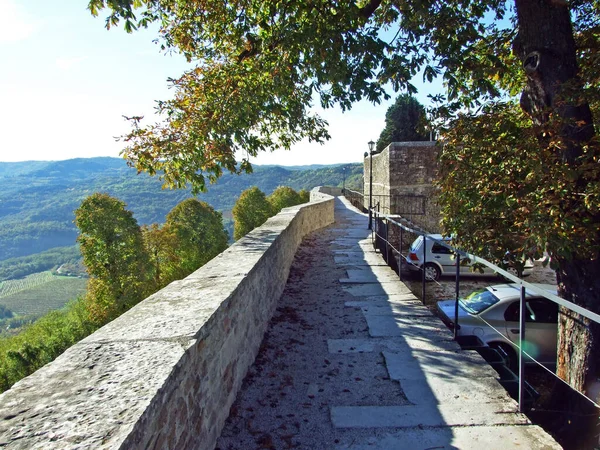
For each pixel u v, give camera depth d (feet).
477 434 10.14
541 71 16.07
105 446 4.62
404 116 109.91
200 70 25.22
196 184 24.94
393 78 19.88
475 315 21.01
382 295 22.99
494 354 17.60
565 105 15.56
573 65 16.17
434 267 38.99
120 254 54.95
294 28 19.79
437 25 19.52
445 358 14.70
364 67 20.89
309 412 11.27
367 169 92.58
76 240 54.49
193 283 12.53
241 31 24.35
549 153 14.97
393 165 64.34
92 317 56.65
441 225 21.63
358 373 13.67
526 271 40.68
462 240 19.47
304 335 17.21
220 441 9.66
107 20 20.17
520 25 16.97
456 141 19.07
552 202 14.44
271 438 9.99
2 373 55.72
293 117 29.07
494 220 18.67
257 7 24.09
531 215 15.07
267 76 23.38
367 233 47.91
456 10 20.97
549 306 20.74
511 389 15.25
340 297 22.74
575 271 15.85
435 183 21.45
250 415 10.96
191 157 24.16
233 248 18.80
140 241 57.31
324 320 19.07
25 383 6.20
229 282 12.48
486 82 19.53
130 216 56.75
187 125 24.06
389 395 12.20
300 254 35.24
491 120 18.07
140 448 5.23
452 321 21.25
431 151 63.72
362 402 11.80
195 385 8.05
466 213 19.33
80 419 5.19
